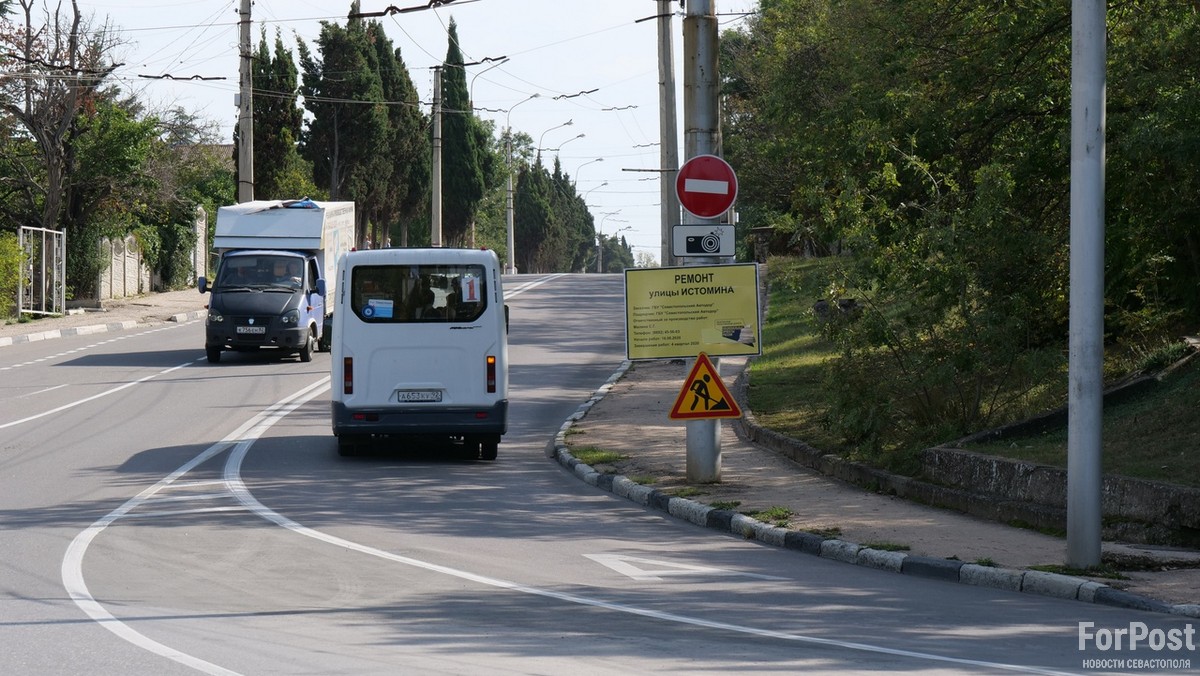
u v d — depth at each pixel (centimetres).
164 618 1439
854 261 2788
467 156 16012
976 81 3152
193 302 8506
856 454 2662
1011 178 2855
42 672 1195
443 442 3312
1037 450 2325
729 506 2262
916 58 3269
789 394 3775
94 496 2381
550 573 1766
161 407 3797
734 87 7950
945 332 2725
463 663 1245
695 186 2611
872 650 1319
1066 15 2975
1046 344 2941
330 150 12244
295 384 4388
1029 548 1892
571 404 4006
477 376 2944
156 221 9369
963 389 2842
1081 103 1780
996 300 2705
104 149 7800
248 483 2566
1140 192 2911
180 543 1931
